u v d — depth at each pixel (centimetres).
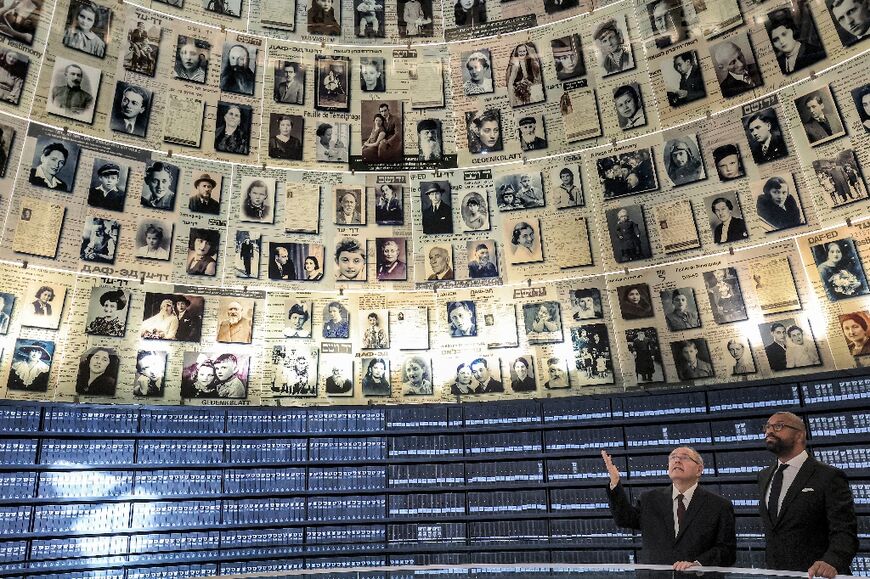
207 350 1184
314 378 1225
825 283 1059
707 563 473
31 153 1088
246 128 1277
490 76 1331
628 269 1217
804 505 470
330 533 1088
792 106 1111
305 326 1246
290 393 1209
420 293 1286
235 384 1187
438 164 1327
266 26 1307
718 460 998
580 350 1213
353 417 1137
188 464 1051
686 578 294
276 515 1077
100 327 1112
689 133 1199
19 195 1072
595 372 1196
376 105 1338
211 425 1081
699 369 1135
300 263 1270
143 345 1141
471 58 1337
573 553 1031
